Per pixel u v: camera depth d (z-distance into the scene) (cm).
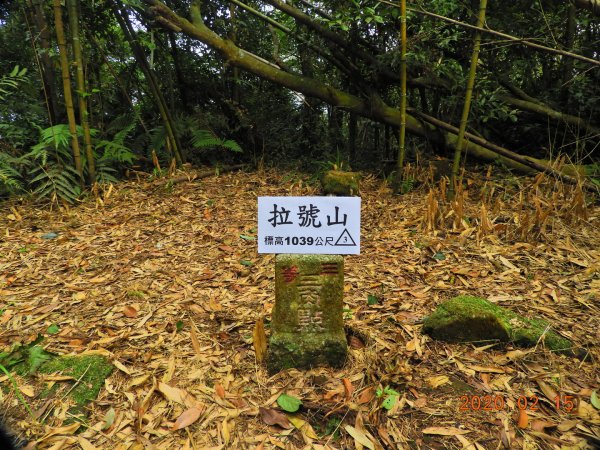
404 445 180
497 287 296
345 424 192
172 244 386
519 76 569
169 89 634
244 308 287
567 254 336
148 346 244
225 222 435
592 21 479
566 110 534
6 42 598
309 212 216
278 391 213
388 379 214
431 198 389
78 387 211
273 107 667
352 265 339
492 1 494
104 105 646
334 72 616
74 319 271
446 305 252
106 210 470
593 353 229
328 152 635
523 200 421
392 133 666
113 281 321
